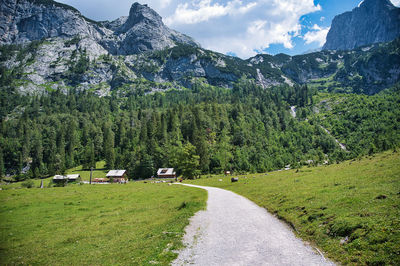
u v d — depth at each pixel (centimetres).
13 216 3098
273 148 17825
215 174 12638
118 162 16338
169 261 1386
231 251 1483
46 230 2397
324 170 5300
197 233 1912
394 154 5081
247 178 7369
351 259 1180
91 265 1446
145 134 18388
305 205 2264
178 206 3228
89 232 2216
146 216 2753
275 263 1259
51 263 1523
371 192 2034
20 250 1806
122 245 1764
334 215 1747
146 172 13725
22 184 9075
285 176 5600
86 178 13838
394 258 1042
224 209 2875
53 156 17075
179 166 11369
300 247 1470
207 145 15175
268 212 2572
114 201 4178
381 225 1334
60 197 4753
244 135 18575
